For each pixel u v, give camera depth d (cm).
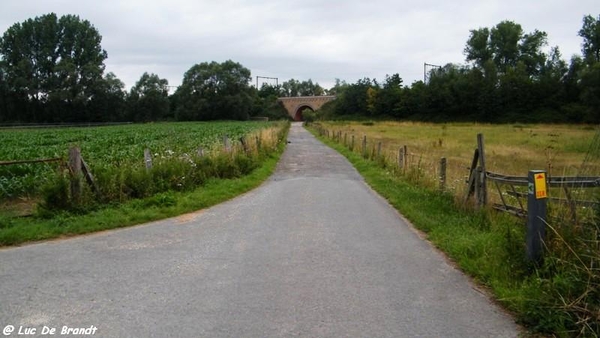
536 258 512
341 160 2169
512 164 1805
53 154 1853
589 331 388
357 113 10325
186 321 421
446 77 10000
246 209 970
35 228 741
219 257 622
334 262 604
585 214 518
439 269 581
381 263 603
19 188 1080
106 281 524
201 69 10531
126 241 705
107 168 1032
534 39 10144
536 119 7869
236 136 2847
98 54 9544
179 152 1605
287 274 554
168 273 554
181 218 879
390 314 442
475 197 855
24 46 8850
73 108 8725
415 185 1238
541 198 509
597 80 6888
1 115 8500
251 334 397
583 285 432
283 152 2611
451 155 2264
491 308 460
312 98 12131
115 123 8750
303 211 949
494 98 8525
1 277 536
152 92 9825
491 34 10494
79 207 859
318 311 446
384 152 1995
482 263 568
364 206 1012
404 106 9581
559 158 2078
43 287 504
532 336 399
